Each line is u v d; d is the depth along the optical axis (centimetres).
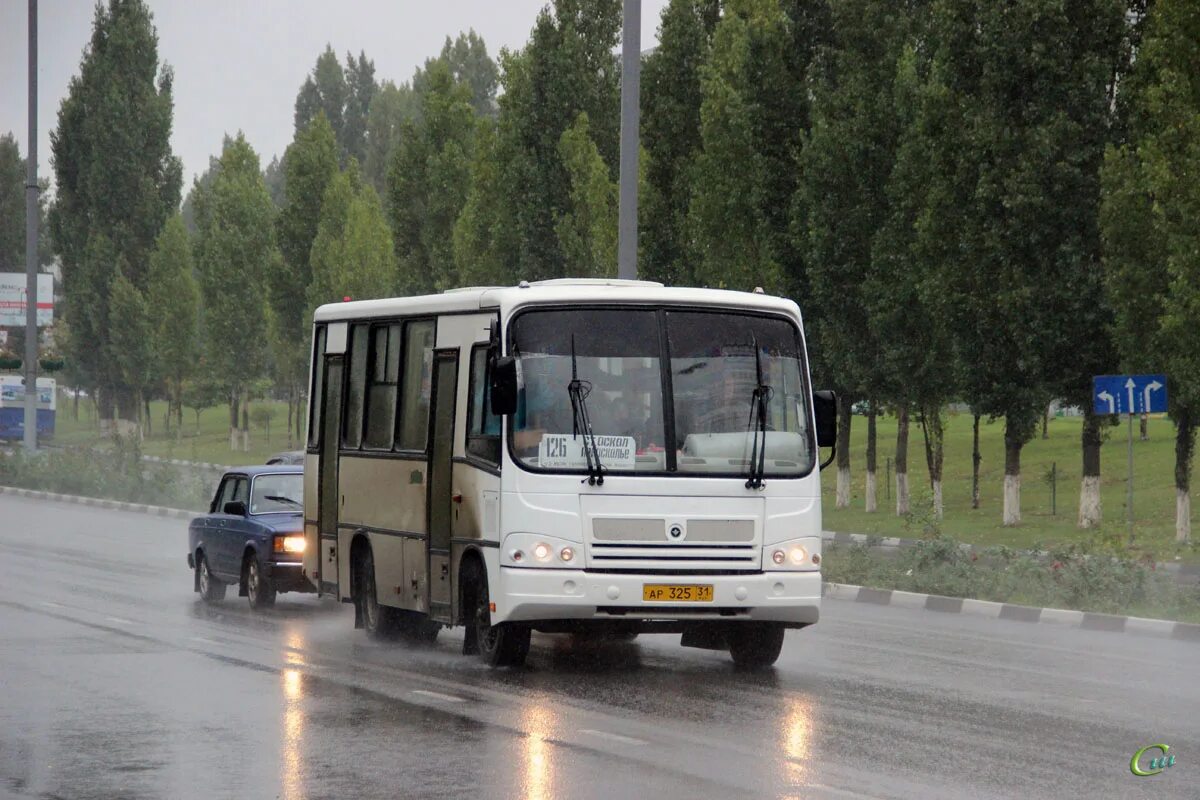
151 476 9500
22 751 2091
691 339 2827
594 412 2762
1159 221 6788
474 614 2956
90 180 18450
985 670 2942
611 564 2730
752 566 2786
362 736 2183
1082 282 7862
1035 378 7975
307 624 3712
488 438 2825
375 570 3347
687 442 2783
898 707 2448
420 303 3181
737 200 9331
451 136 13350
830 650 3256
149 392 19700
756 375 2850
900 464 8994
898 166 8612
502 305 2800
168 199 18712
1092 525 7788
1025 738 2169
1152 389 6131
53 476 9925
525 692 2595
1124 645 3450
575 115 11156
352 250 14062
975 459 9181
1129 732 2231
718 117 9362
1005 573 4428
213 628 3603
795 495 2823
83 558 5588
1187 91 6669
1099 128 7888
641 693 2584
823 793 1794
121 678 2783
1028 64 7919
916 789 1817
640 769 1934
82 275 18475
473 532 2875
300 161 15700
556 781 1862
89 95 18550
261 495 4162
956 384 8556
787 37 9638
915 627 3794
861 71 9106
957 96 8181
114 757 2044
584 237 10094
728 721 2297
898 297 8656
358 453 3462
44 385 17200
